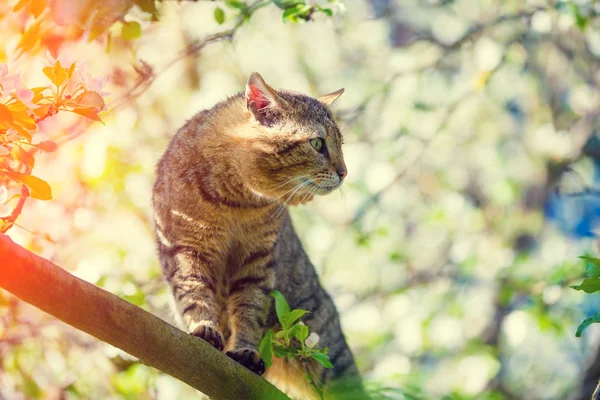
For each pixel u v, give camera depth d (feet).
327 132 22.62
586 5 34.63
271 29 46.11
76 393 27.86
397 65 45.32
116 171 32.35
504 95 47.24
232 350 20.24
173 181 22.03
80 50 24.93
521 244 43.16
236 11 27.07
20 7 18.66
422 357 40.96
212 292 21.97
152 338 16.25
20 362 27.45
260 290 22.44
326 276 39.75
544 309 35.73
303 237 41.34
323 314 26.66
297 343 23.06
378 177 41.68
